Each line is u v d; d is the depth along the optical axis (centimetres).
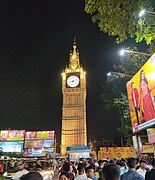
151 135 1205
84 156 5625
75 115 10212
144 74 1194
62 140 9775
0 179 834
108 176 403
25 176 313
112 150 2827
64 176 735
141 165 842
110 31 838
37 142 7862
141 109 1276
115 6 764
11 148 7875
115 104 2497
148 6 725
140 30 807
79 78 10900
